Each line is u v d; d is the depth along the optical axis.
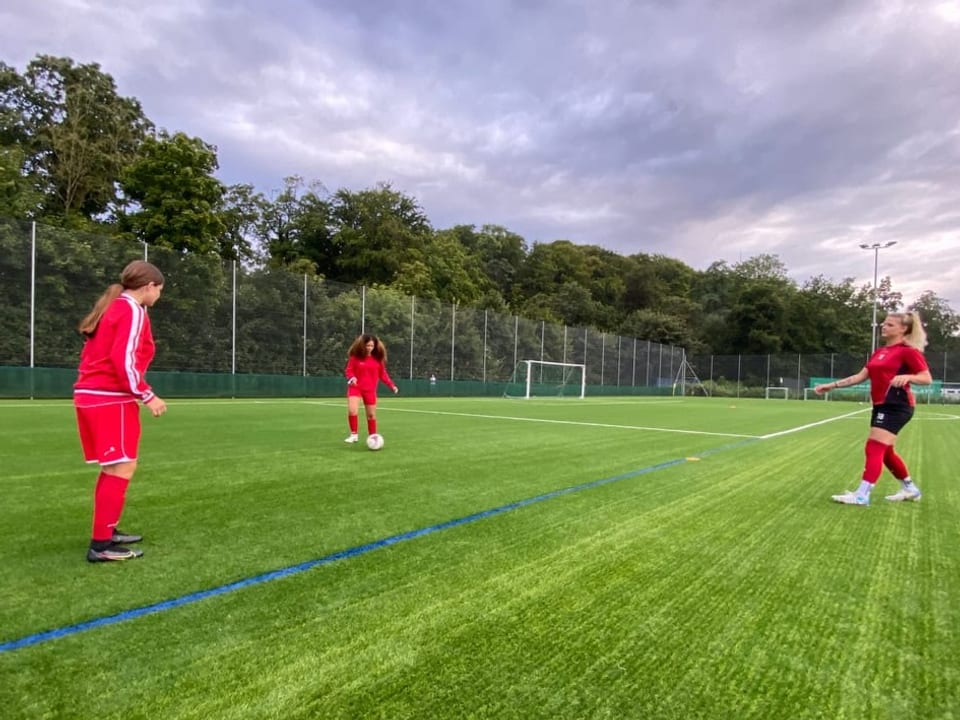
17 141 29.30
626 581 2.94
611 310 65.31
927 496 5.45
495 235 68.19
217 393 18.91
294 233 46.38
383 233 45.75
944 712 1.86
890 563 3.38
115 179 30.86
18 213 23.50
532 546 3.46
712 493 5.18
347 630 2.30
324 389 22.00
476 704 1.82
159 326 17.83
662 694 1.91
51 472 5.31
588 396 36.00
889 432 4.86
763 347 58.12
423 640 2.23
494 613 2.50
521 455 7.19
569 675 2.02
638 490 5.20
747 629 2.43
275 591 2.68
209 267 18.86
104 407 2.97
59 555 3.12
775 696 1.93
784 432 11.56
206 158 27.36
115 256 17.00
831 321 59.72
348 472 5.73
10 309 15.18
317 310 21.92
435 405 18.42
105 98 31.78
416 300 25.66
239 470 5.68
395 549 3.34
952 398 36.47
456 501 4.58
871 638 2.38
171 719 1.69
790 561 3.34
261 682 1.91
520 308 55.00
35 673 1.93
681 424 12.84
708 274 87.12
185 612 2.43
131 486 4.86
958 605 2.76
